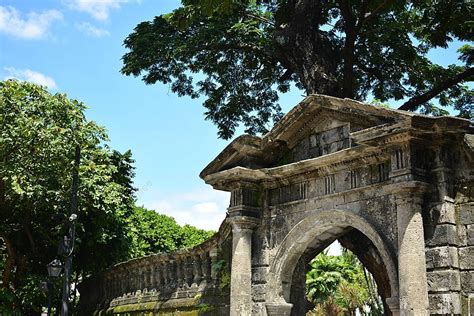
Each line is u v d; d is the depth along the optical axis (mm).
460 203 11562
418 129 11398
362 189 13008
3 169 21156
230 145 15047
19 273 24375
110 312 22562
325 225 13711
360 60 23328
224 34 22031
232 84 24531
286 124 14383
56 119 22344
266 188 15289
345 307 47719
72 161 21984
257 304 14633
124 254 27578
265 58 23578
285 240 14477
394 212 12281
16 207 23281
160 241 38344
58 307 28766
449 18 21031
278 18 22594
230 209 15250
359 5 21859
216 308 16359
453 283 11070
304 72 20531
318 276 48375
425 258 11438
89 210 25125
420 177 11711
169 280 19344
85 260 27844
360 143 12242
